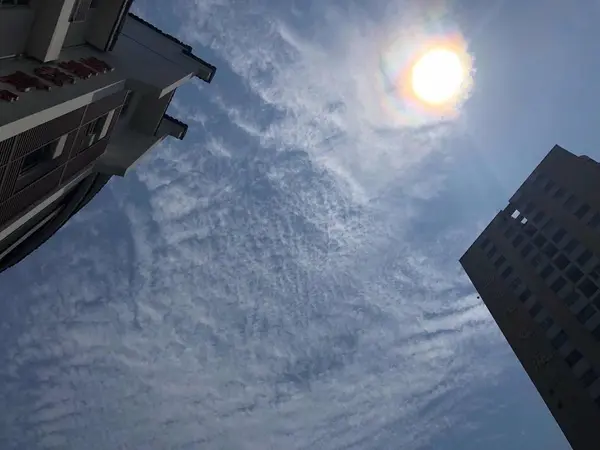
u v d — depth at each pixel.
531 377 42.53
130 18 28.66
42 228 27.14
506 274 49.94
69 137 18.12
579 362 38.75
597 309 39.12
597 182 44.34
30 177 17.05
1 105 13.33
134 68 22.22
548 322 42.88
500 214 54.84
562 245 45.00
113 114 21.25
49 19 15.52
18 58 15.78
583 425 36.38
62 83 16.02
